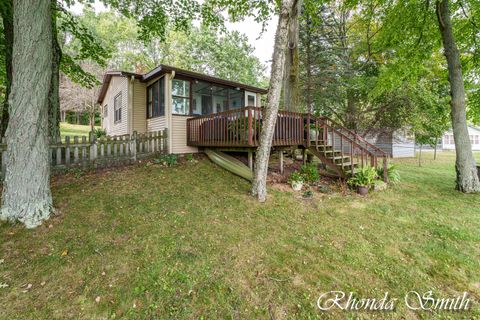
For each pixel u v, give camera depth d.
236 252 3.16
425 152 21.70
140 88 9.66
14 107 3.38
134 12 8.25
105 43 21.27
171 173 6.21
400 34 8.70
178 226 3.68
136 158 6.96
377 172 7.07
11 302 2.18
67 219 3.55
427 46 8.37
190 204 4.51
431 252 3.35
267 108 5.05
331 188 6.27
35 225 3.31
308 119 7.52
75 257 2.81
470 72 8.75
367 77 12.59
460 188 6.46
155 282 2.52
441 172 9.54
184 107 8.61
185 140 8.59
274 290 2.53
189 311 2.21
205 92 9.31
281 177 6.81
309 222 4.22
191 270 2.75
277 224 4.06
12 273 2.50
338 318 2.21
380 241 3.65
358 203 5.27
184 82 8.59
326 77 12.16
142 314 2.15
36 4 3.40
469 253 3.33
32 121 3.40
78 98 18.03
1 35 7.39
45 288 2.36
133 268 2.71
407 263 3.09
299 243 3.50
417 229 4.09
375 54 13.63
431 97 10.98
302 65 13.11
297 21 8.65
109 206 4.07
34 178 3.41
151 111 9.44
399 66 8.60
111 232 3.35
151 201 4.45
